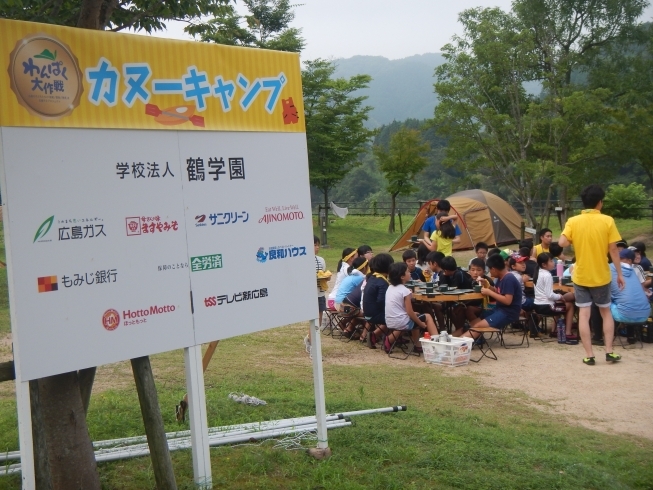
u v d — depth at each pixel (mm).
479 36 22844
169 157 4016
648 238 25031
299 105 4770
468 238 22922
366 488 4434
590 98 21844
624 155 22328
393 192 33031
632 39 23469
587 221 9039
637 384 8156
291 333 11398
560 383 8234
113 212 3764
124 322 3811
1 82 3348
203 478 4238
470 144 22719
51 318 3523
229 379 7852
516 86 23031
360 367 8984
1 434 5594
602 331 10312
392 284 9742
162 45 3973
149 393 4020
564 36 23672
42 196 3494
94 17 4199
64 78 3568
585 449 6062
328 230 31422
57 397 4012
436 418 6457
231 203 4344
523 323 11109
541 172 21828
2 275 12641
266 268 4543
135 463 4801
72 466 4035
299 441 5246
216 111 4254
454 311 10328
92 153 3680
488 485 4703
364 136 28922
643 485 5246
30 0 5402
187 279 4109
